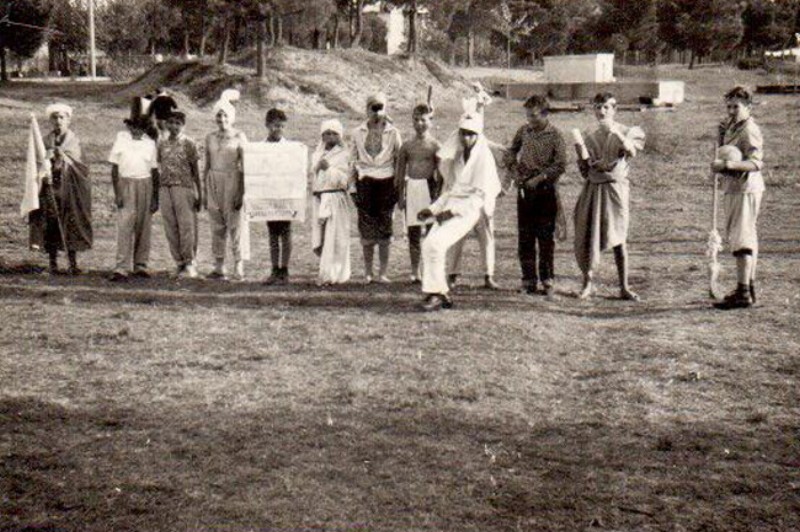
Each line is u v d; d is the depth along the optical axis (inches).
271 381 288.2
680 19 2984.7
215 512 204.5
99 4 3061.0
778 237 589.6
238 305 390.6
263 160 432.8
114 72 2906.0
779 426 253.0
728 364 304.5
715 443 242.1
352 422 254.7
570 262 519.5
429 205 431.2
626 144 394.9
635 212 717.9
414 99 1925.4
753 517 203.6
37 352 318.3
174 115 450.0
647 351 320.2
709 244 407.5
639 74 2655.0
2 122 1138.7
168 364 305.7
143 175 453.4
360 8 2301.9
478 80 2348.7
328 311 379.9
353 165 441.7
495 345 328.5
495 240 611.2
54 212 462.9
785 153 968.3
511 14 3262.8
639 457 233.9
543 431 250.4
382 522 200.5
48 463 227.8
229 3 1681.8
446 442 242.1
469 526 199.3
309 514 203.8
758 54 3604.8
